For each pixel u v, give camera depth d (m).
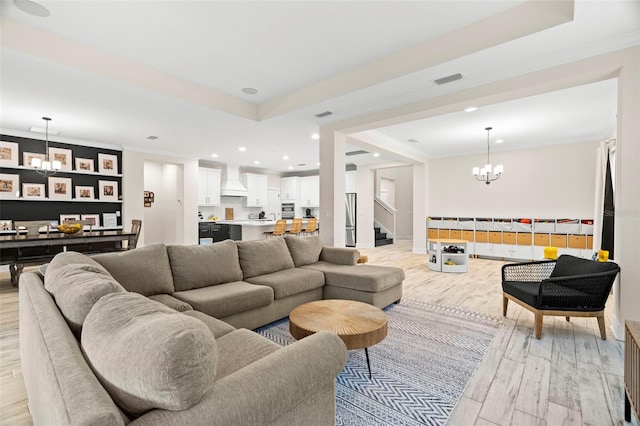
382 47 3.07
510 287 3.05
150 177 8.34
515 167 6.86
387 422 1.63
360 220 9.16
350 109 4.11
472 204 7.42
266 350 1.51
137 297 1.11
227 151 7.14
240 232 8.49
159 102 3.83
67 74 3.05
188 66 3.42
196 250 2.87
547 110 4.36
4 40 2.55
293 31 2.76
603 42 2.59
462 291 4.23
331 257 4.01
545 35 2.50
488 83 3.29
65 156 5.85
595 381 2.00
